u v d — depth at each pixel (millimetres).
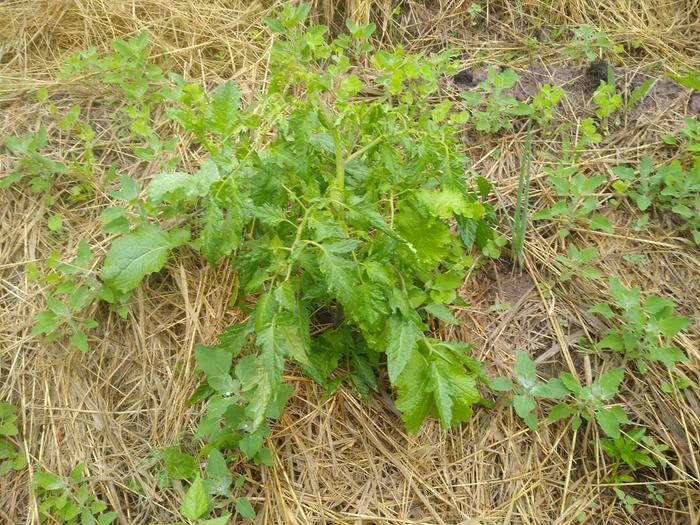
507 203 905
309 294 641
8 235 811
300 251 587
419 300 686
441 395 626
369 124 698
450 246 769
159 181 612
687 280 851
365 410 747
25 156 834
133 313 771
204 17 1060
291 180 668
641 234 889
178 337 769
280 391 673
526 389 728
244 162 616
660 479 735
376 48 1099
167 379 749
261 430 660
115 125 914
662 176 882
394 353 622
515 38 1115
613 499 731
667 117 991
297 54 938
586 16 1128
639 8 1145
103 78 948
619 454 733
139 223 799
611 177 934
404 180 687
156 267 725
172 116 675
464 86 1033
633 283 848
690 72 1053
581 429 763
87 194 845
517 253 844
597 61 1038
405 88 991
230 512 678
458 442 745
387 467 726
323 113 663
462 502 714
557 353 801
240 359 713
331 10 1088
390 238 640
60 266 734
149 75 914
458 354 666
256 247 650
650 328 742
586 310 822
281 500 680
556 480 738
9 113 911
